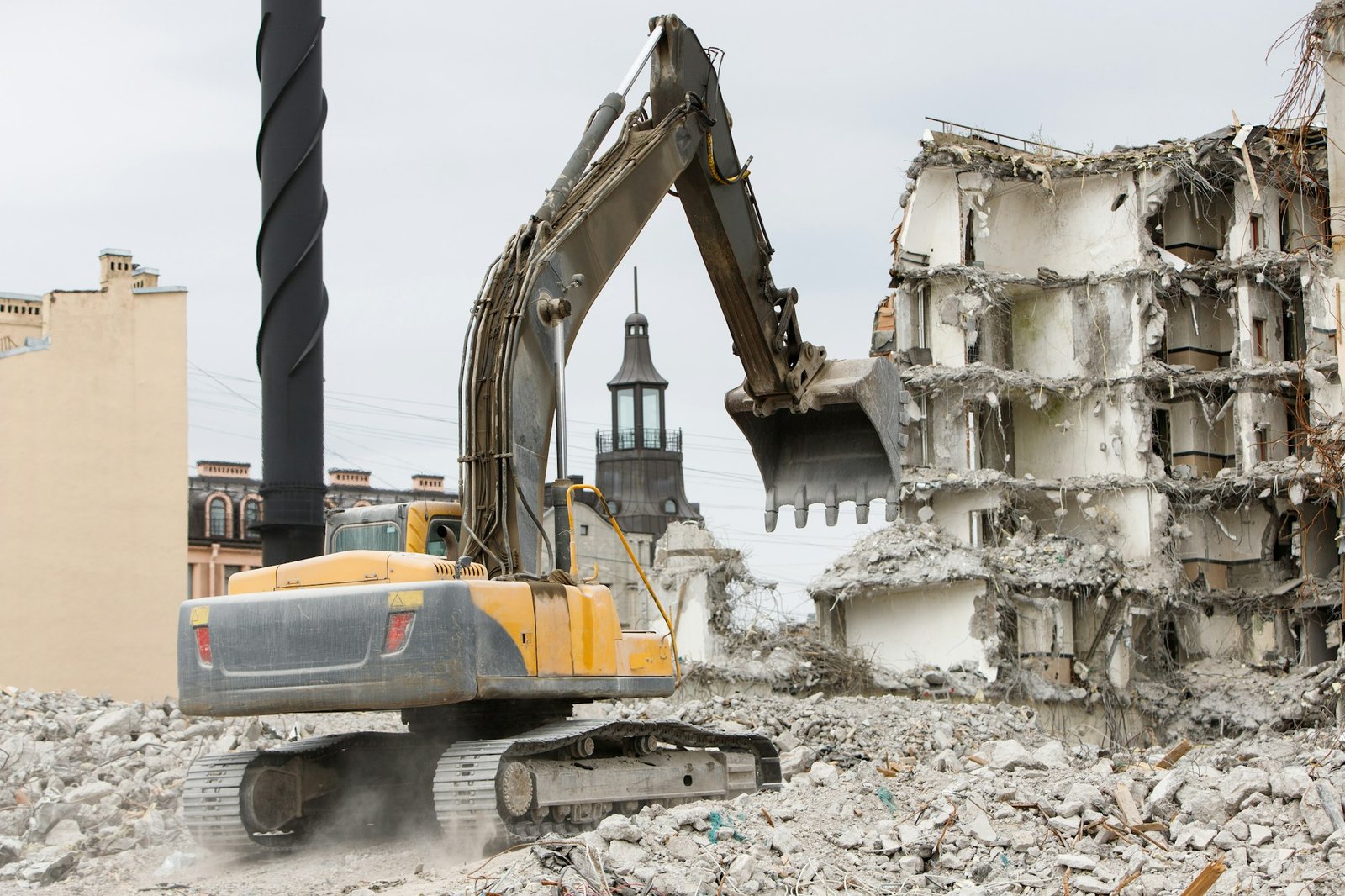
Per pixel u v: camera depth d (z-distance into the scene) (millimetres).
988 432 86188
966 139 86312
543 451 23516
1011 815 21797
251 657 22094
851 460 29250
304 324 43156
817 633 81062
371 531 24328
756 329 28188
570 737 22375
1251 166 81562
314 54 43500
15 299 77062
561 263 23812
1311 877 18875
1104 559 79875
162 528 54906
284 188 43031
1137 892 19125
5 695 37812
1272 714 76312
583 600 23281
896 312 84688
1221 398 85125
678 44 26078
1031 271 88000
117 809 26281
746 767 26547
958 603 76938
